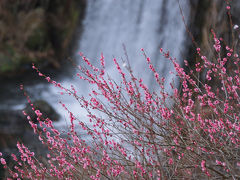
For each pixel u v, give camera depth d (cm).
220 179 412
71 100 1356
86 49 1817
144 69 1438
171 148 423
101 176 425
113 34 1730
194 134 425
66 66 1823
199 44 1112
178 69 454
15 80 1666
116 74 1381
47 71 1792
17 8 1955
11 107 1277
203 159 396
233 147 439
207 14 1098
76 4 1952
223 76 432
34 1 1970
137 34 1606
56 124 1105
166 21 1461
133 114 418
